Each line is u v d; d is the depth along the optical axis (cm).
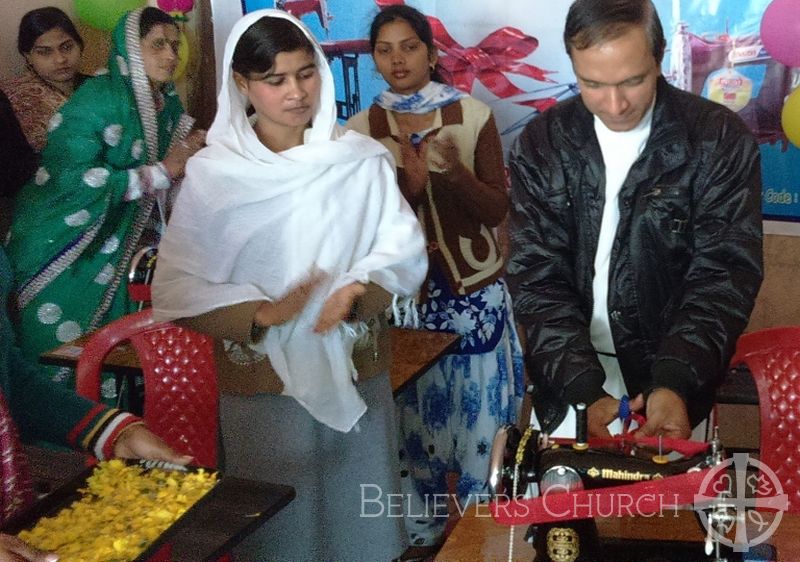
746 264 179
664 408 159
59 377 323
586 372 176
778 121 311
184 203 193
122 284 333
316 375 190
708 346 172
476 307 279
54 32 333
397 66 278
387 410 205
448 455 288
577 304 192
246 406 193
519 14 327
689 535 144
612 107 163
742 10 305
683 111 184
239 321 182
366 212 200
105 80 325
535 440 140
